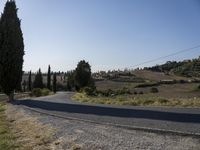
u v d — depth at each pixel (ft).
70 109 87.86
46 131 50.31
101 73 545.03
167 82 362.33
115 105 103.71
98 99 136.87
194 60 655.35
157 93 226.58
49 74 395.14
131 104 105.81
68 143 40.70
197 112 66.59
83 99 147.95
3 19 148.97
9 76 148.25
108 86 398.42
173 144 34.09
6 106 112.98
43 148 40.32
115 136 41.16
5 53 147.54
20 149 41.52
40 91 239.71
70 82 392.88
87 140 40.65
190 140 35.35
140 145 35.19
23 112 83.30
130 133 42.55
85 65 292.61
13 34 148.46
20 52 151.53
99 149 36.09
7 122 70.18
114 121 56.44
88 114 71.77
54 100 151.43
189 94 199.72
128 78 497.87
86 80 289.74
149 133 41.73
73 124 54.39
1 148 43.01
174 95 186.29
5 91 151.64
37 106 103.30
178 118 56.95
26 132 53.01
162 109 78.02
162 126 47.55
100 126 50.26
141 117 61.52
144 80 482.69
